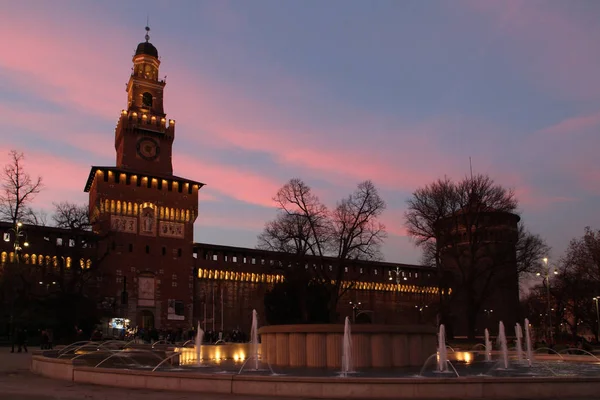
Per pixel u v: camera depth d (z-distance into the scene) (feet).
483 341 193.06
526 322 103.65
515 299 282.77
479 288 243.19
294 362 81.71
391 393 50.96
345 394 51.34
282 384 52.85
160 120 340.80
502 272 208.23
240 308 346.33
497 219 203.10
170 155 342.44
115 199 306.96
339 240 220.64
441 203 204.03
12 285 217.36
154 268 309.42
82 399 51.72
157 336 232.12
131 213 310.04
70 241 283.79
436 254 204.54
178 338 269.23
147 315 304.50
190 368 85.10
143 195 316.40
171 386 57.88
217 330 332.80
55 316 228.02
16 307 219.00
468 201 202.39
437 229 204.95
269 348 86.94
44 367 77.82
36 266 246.06
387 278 414.21
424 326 82.28
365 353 78.18
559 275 261.03
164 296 308.81
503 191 200.64
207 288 336.70
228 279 346.33
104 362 96.02
